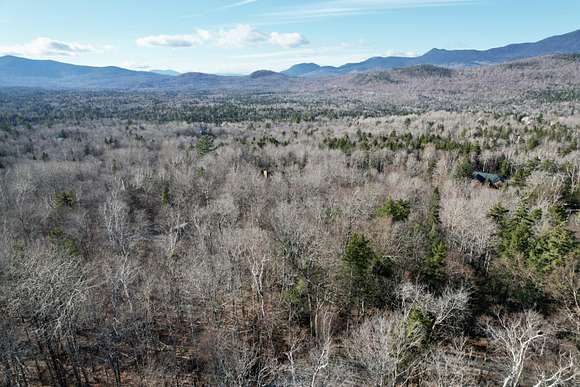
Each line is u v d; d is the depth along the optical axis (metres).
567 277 36.38
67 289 28.22
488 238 44.53
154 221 59.78
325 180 71.88
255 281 35.44
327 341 27.83
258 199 59.53
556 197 62.34
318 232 43.31
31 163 76.06
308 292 38.09
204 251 39.94
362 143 100.50
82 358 31.70
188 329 36.50
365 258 36.25
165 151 96.94
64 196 55.12
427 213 54.91
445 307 30.31
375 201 58.56
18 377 27.09
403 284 34.91
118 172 74.50
